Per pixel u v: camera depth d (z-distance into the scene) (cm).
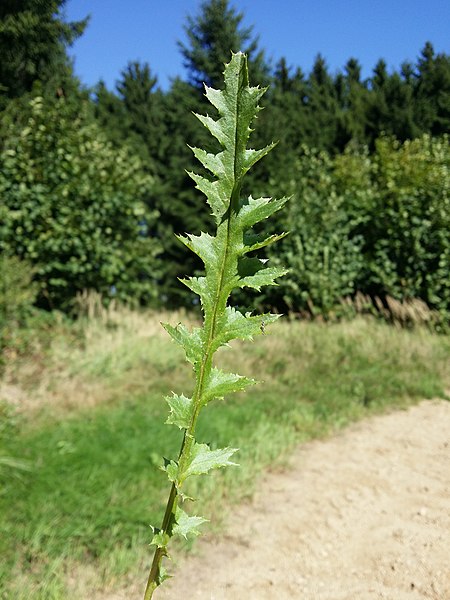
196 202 1329
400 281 984
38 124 872
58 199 831
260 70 1302
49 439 430
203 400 65
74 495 354
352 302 994
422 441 499
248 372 670
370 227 1051
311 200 1052
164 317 916
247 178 1073
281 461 448
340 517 370
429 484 416
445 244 934
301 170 1176
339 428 529
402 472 437
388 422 548
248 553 329
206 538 341
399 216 986
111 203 873
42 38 1323
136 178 958
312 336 814
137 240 945
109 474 385
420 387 630
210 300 63
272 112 1203
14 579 281
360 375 664
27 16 1251
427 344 775
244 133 60
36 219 825
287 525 360
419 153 1118
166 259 1407
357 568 315
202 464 65
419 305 916
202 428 471
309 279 963
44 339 698
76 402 537
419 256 947
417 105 2166
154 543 66
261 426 496
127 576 297
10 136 877
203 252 63
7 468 376
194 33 1314
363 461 457
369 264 999
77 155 873
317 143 1728
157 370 665
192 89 1359
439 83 2383
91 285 880
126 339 747
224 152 61
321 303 975
